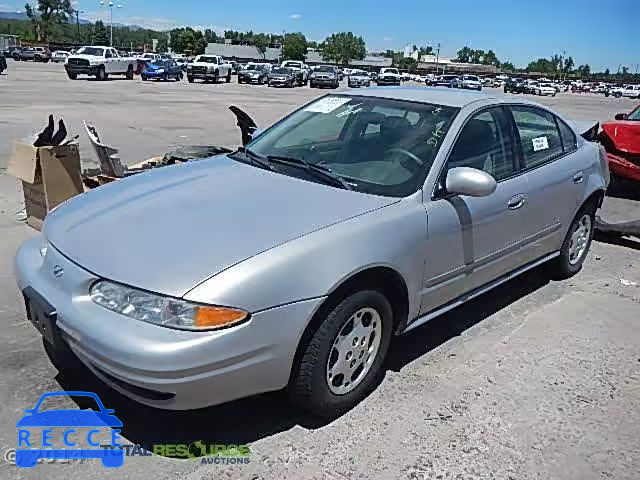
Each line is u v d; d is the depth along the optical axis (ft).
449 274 11.94
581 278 17.67
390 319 10.84
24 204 21.31
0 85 84.23
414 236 10.73
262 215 9.96
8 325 12.90
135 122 50.34
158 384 8.25
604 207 27.50
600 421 10.61
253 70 146.82
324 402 9.92
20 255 10.80
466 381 11.65
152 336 8.27
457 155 12.14
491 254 13.05
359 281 9.87
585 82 345.51
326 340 9.54
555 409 10.89
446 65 401.70
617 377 12.12
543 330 14.06
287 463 9.16
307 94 111.86
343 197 10.83
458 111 12.75
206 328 8.30
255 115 62.23
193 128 48.44
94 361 8.69
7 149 33.32
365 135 12.78
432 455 9.50
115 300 8.68
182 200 10.57
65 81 105.19
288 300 8.89
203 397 8.50
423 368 12.05
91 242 9.57
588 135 19.38
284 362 9.08
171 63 139.64
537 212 14.33
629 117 31.48
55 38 367.04
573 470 9.35
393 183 11.42
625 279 17.78
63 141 18.57
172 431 9.78
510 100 14.38
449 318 14.48
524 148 14.28
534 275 17.69
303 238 9.37
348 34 364.79
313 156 12.69
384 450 9.55
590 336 13.85
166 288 8.44
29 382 10.84
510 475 9.16
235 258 8.86
